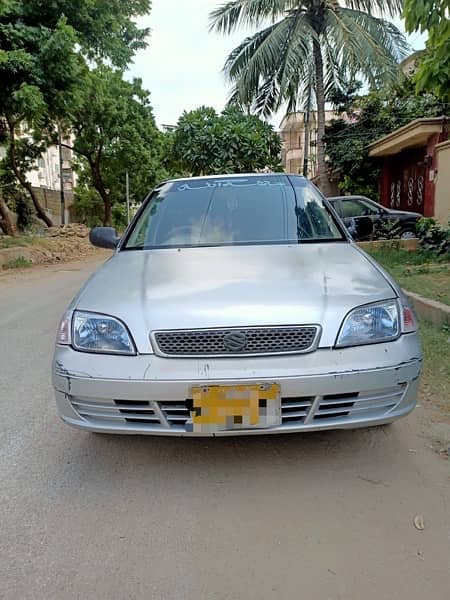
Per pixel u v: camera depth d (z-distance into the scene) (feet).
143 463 8.57
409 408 7.83
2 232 57.57
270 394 7.16
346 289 8.10
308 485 7.82
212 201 12.30
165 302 7.85
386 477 7.97
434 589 5.72
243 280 8.44
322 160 50.88
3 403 11.27
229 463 8.50
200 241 11.16
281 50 45.93
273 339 7.34
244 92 48.42
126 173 80.33
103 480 8.09
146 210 12.55
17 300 24.82
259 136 49.11
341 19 44.80
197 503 7.44
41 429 9.92
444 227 31.60
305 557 6.29
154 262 9.87
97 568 6.16
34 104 34.68
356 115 57.00
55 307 22.54
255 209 11.91
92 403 7.62
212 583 5.89
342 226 11.53
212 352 7.30
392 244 32.78
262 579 5.94
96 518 7.14
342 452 8.73
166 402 7.30
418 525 6.82
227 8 47.09
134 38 50.98
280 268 9.02
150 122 79.77
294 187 12.67
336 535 6.67
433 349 13.42
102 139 73.72
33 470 8.42
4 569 6.18
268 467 8.34
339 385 7.26
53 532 6.86
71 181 115.55
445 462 8.36
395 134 42.91
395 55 46.21
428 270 23.91
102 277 9.30
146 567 6.17
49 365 13.94
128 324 7.61
